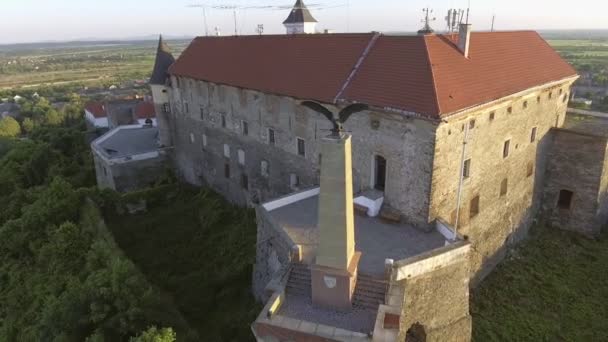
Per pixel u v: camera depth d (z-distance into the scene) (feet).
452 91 69.15
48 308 74.13
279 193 103.96
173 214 123.03
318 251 52.75
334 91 80.84
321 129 85.81
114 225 116.88
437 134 66.64
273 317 51.62
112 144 156.25
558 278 87.45
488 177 84.43
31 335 79.46
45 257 103.09
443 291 61.87
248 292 81.76
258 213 77.20
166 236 111.14
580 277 87.61
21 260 111.86
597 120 117.50
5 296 100.94
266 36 109.70
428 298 60.13
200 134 130.82
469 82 74.38
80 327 66.33
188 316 77.87
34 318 88.74
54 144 215.51
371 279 56.54
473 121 74.95
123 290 67.21
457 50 80.07
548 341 70.95
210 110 122.11
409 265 56.13
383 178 78.64
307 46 95.96
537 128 97.66
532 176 101.19
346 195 49.57
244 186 116.98
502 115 82.94
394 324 49.32
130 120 222.28
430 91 67.00
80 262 98.68
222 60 117.29
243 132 110.83
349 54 85.30
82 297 68.54
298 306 55.47
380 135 75.20
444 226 69.41
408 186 72.69
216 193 130.62
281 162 100.48
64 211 116.88
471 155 77.15
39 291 94.73
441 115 63.52
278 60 99.66
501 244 93.86
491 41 93.40
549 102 99.71
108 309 66.13
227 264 92.58
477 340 70.23
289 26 138.41
